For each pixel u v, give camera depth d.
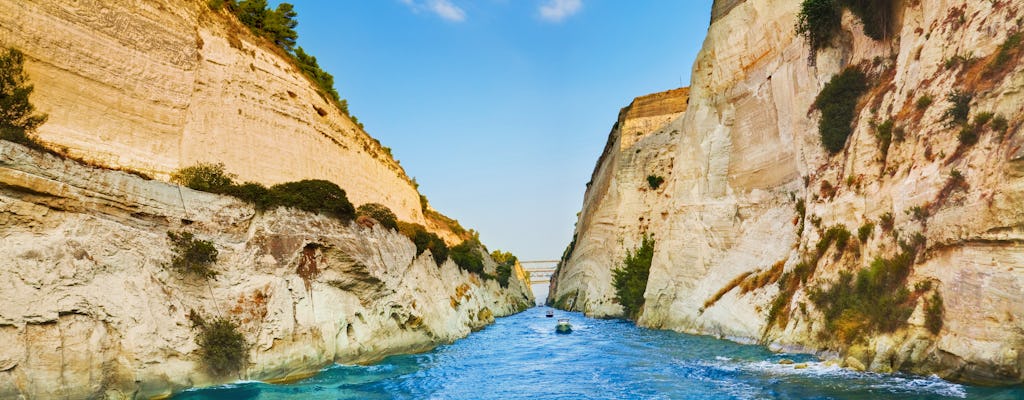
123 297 13.39
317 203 21.00
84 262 12.84
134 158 18.83
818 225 22.06
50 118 16.39
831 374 16.02
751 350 22.27
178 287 15.12
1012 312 12.11
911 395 12.79
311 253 20.05
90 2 18.58
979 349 12.59
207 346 14.88
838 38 25.58
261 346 16.52
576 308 64.44
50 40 16.92
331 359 19.30
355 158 38.16
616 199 57.09
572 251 80.31
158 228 15.52
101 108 18.25
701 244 33.12
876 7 22.70
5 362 10.73
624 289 45.09
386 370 20.70
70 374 11.73
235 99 25.38
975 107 14.47
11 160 12.12
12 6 15.95
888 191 17.67
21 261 11.64
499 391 17.78
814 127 25.48
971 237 13.17
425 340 27.44
